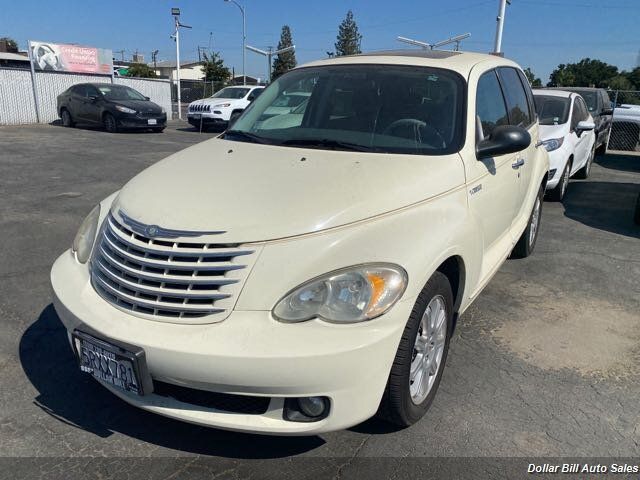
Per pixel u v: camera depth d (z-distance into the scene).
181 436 2.72
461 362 3.44
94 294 2.56
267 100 3.96
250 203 2.48
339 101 3.55
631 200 8.47
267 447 2.65
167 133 18.27
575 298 4.49
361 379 2.23
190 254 2.31
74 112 18.56
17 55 48.72
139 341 2.25
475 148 3.28
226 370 2.15
